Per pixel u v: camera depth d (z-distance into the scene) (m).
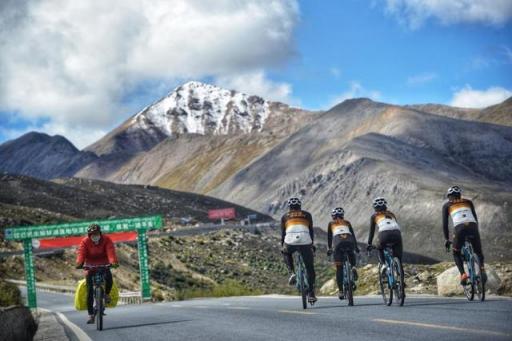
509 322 8.76
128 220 54.16
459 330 8.35
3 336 10.87
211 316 14.71
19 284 80.62
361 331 9.23
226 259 143.50
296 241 14.64
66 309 38.78
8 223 130.75
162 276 112.31
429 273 21.27
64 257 103.81
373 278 23.22
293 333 9.72
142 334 11.86
